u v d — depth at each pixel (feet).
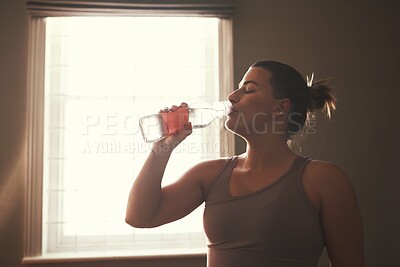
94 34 5.54
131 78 5.50
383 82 5.57
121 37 5.56
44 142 5.21
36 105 5.17
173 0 5.38
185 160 5.40
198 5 5.29
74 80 5.48
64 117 5.45
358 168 5.47
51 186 5.35
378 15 5.62
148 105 5.49
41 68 5.24
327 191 2.89
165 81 5.54
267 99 3.10
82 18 5.48
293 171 2.98
